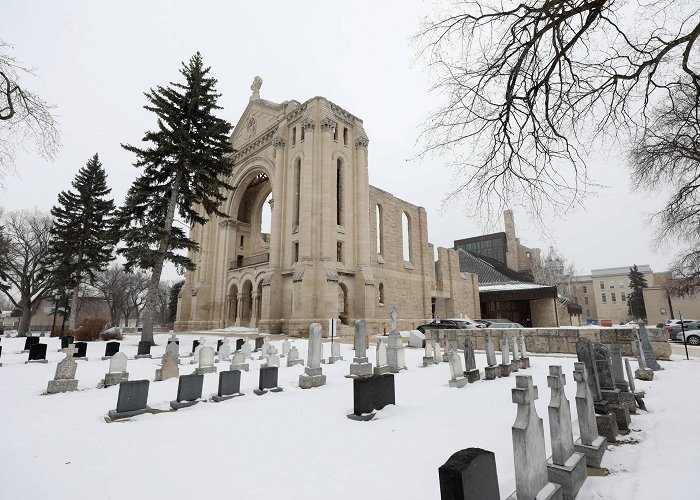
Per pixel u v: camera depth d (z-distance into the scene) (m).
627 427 5.92
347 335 28.70
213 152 23.20
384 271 38.88
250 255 44.16
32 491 3.87
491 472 2.96
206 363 12.77
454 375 9.73
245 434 5.88
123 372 10.97
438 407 7.39
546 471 3.49
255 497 3.69
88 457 4.90
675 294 23.98
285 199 35.19
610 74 7.23
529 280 61.97
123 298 65.38
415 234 45.09
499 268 60.94
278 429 6.13
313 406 7.74
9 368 13.89
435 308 46.66
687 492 3.57
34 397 9.10
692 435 5.39
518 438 3.22
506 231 66.81
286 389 9.77
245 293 39.12
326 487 3.88
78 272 34.56
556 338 16.47
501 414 6.65
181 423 6.58
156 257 20.64
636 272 75.50
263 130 41.19
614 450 5.02
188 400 8.30
